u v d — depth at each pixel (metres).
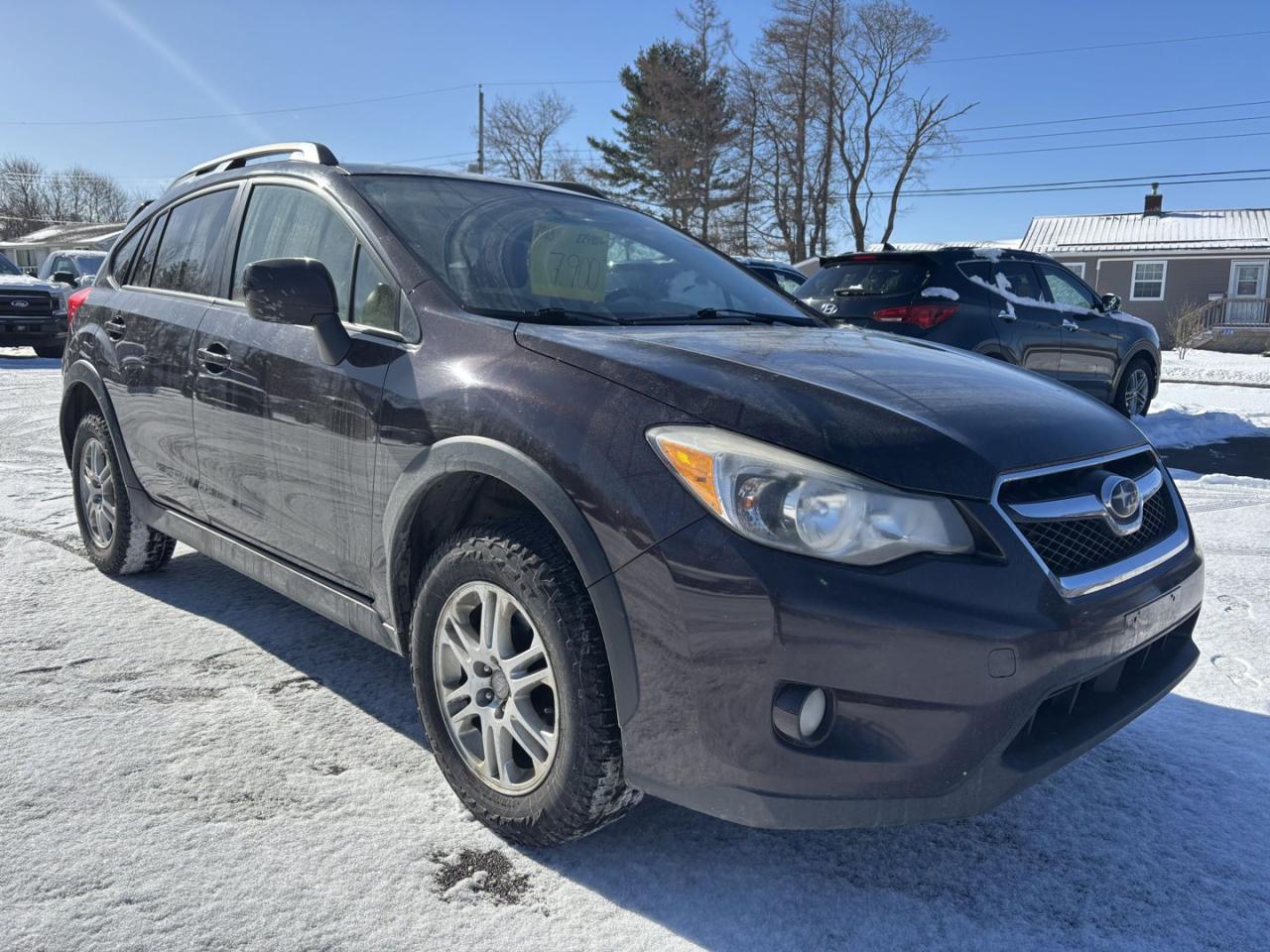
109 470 3.98
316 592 2.86
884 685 1.81
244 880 2.10
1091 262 36.53
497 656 2.22
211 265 3.43
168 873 2.11
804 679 1.82
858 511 1.84
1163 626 2.24
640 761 1.99
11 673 3.12
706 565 1.87
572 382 2.17
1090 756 2.79
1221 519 5.51
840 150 45.41
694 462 1.93
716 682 1.88
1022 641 1.86
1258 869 2.26
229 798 2.42
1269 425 10.16
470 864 2.19
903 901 2.12
